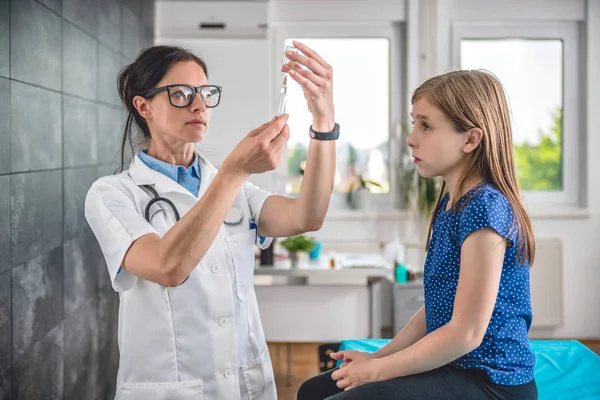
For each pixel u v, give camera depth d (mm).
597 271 4676
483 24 4691
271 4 4645
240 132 4402
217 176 1158
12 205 1903
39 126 2152
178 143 1428
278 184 4734
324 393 1440
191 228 1146
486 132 1264
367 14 4664
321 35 4738
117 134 3371
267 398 1447
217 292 1361
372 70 4789
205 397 1340
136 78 1385
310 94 1332
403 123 4734
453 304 1240
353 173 4812
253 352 1441
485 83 1297
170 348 1334
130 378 1347
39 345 2154
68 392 2500
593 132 4672
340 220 4660
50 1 2270
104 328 3137
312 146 1390
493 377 1212
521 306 1265
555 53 4738
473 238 1190
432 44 4652
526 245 1264
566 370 2135
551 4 4625
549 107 4758
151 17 4250
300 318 3822
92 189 1368
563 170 4770
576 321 4691
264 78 4402
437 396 1184
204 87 1353
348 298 3818
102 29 3037
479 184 1271
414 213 4617
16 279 1938
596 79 4652
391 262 4199
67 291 2488
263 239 1567
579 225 4668
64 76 2445
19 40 1957
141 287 1346
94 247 2941
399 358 1204
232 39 4387
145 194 1392
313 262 3996
